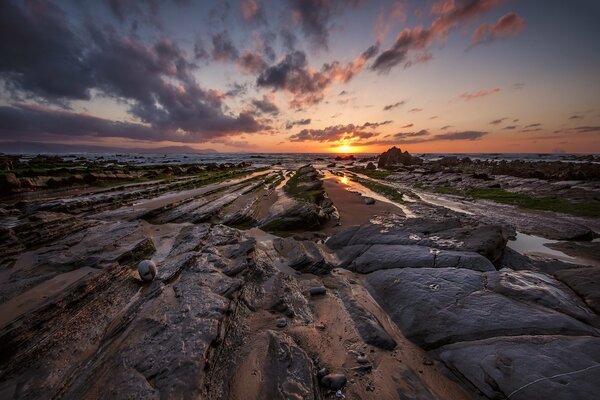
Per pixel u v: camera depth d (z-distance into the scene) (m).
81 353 6.03
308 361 5.68
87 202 19.98
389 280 8.77
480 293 7.30
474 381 5.12
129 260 10.76
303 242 12.71
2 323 6.56
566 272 8.48
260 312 7.59
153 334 5.97
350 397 5.01
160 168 48.41
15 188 24.38
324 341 6.47
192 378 4.79
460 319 6.51
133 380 4.82
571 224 15.41
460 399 4.98
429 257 9.75
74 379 5.13
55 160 64.88
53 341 6.17
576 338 5.39
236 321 6.99
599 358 4.83
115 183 32.41
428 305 7.18
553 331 5.73
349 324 7.14
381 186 32.59
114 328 6.73
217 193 26.95
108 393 4.61
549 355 5.06
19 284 8.38
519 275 8.12
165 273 9.28
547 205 19.80
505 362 5.13
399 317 7.27
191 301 7.20
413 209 20.91
